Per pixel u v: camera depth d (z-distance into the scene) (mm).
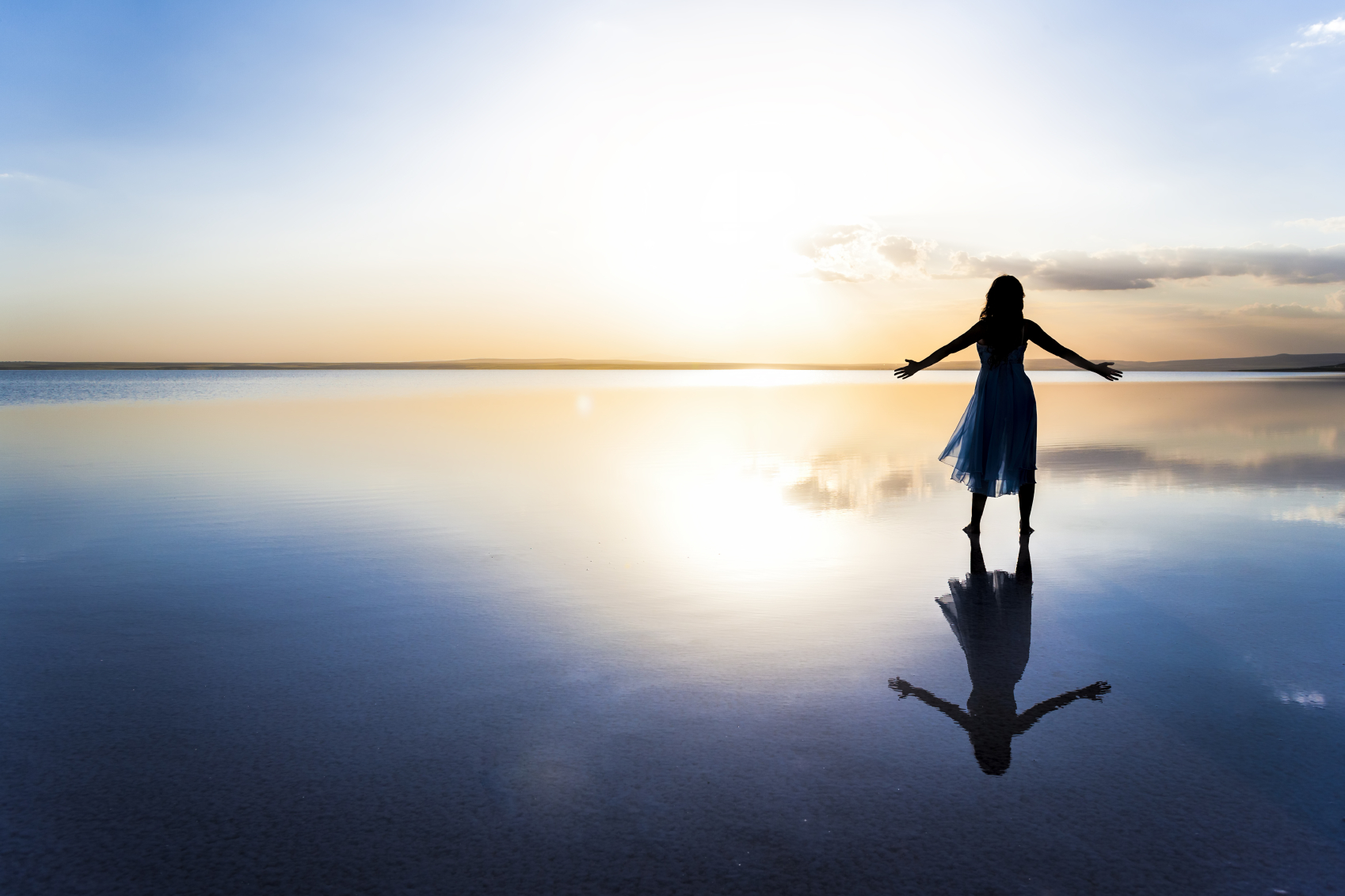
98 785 1738
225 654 2562
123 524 4742
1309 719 2021
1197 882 1384
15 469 7301
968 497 5648
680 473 6926
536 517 4980
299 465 7574
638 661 2475
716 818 1589
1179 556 3812
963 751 1865
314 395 27891
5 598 3213
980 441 4234
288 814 1618
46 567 3729
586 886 1385
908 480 6465
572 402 22031
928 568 3648
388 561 3832
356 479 6668
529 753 1875
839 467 7270
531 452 8734
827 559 3850
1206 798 1651
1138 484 6023
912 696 2195
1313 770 1763
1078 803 1633
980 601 3098
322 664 2465
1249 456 7676
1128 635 2684
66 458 8156
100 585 3402
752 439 10148
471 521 4828
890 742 1915
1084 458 7648
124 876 1425
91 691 2260
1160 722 2016
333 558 3900
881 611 2986
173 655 2551
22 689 2271
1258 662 2426
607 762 1825
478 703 2164
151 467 7457
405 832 1554
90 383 63531
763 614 2957
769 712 2090
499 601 3154
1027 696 2189
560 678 2338
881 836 1523
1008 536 4320
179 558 3912
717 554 3961
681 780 1743
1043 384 34719
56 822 1596
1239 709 2090
